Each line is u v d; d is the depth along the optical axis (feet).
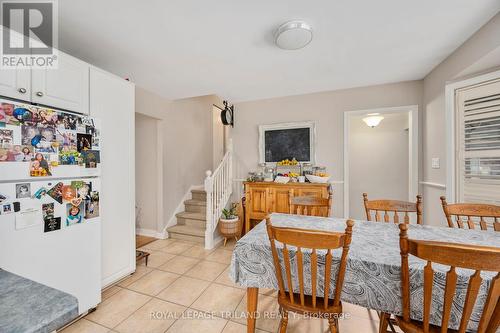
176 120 12.55
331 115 10.95
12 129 4.25
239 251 4.39
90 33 5.86
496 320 2.77
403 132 14.11
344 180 10.76
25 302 2.12
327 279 3.60
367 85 10.11
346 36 6.05
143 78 8.94
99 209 5.94
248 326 4.49
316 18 5.28
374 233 4.94
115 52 6.86
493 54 5.57
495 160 6.44
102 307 6.01
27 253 4.48
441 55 7.26
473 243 4.26
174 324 5.41
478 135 6.76
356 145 15.08
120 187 7.07
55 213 4.93
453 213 5.57
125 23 5.44
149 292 6.73
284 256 3.80
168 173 11.94
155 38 6.11
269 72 8.45
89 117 5.74
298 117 11.53
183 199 13.12
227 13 5.08
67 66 5.46
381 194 14.57
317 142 11.20
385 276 3.47
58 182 5.00
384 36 6.08
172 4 4.76
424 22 5.48
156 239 11.46
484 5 4.89
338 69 8.28
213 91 10.68
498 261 2.59
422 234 4.82
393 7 4.91
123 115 7.10
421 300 3.29
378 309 3.52
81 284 5.48
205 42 6.31
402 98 9.78
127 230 7.38
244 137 12.62
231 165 12.60
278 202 10.61
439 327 3.34
